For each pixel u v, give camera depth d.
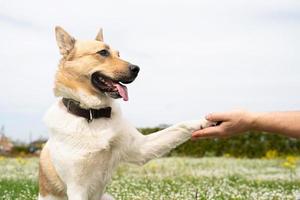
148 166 16.45
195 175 14.57
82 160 6.29
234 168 17.28
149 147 6.70
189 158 22.14
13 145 26.55
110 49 6.91
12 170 15.72
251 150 23.64
